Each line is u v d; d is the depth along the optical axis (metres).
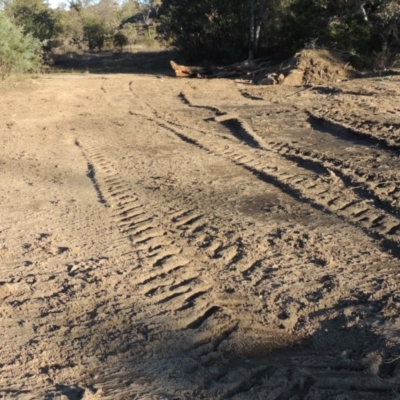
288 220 6.28
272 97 14.99
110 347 4.06
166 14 31.89
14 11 38.50
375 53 19.30
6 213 6.94
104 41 42.78
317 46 19.98
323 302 4.55
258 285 4.86
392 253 5.36
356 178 7.50
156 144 10.34
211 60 29.47
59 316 4.50
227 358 3.94
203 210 6.73
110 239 5.99
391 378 3.62
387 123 10.35
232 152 9.42
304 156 8.82
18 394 3.57
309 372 3.71
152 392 3.54
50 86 20.27
